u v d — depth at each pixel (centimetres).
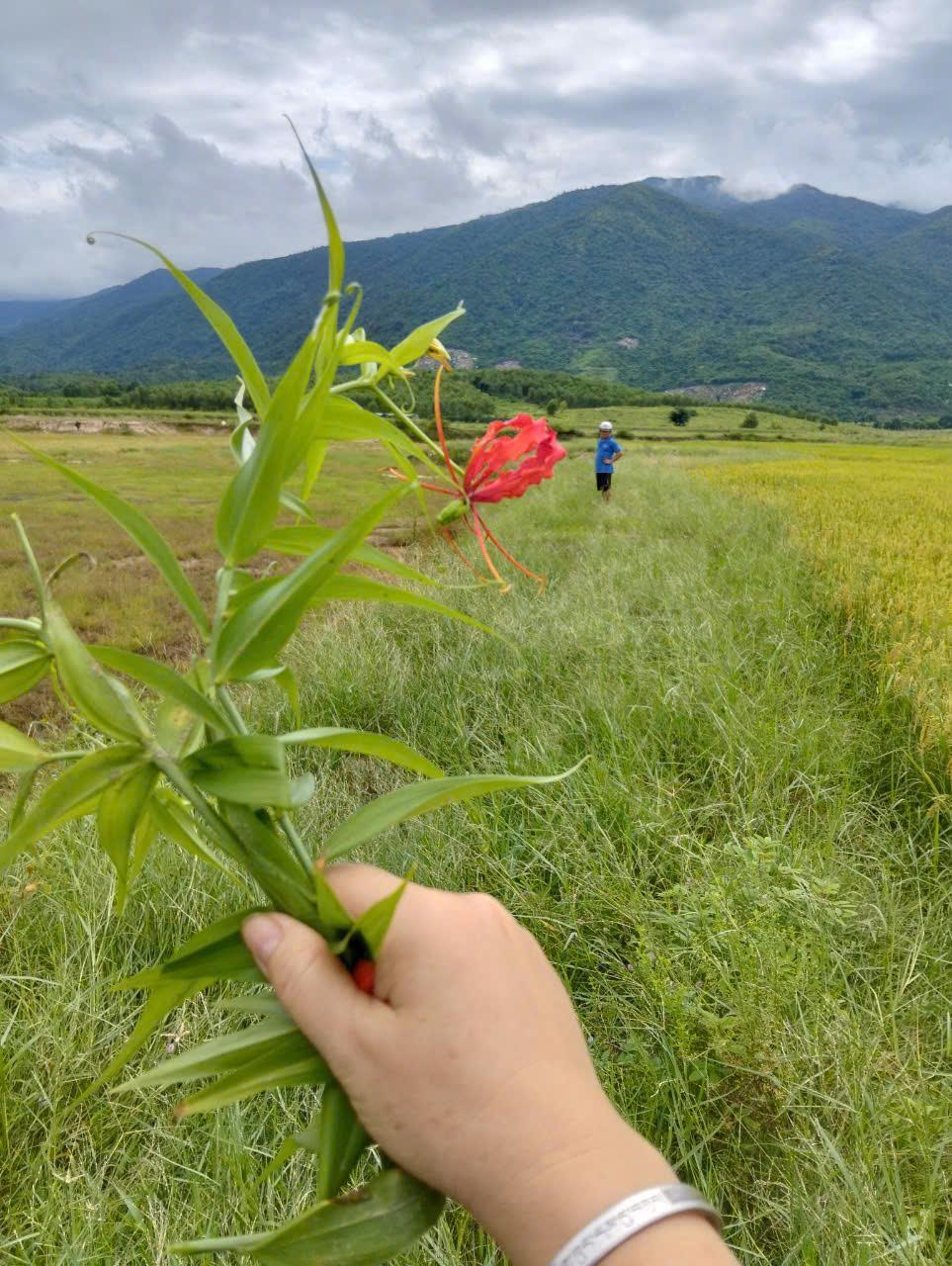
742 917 245
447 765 360
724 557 748
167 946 248
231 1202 167
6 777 370
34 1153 185
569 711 387
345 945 50
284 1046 53
